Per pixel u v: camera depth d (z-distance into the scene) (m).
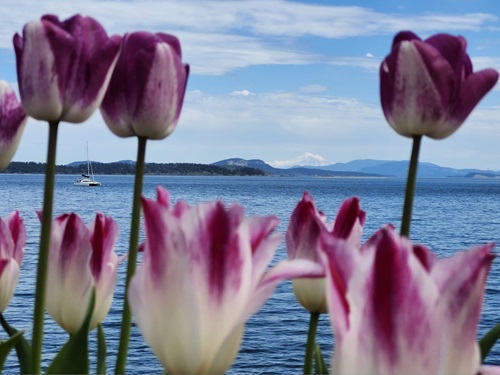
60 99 1.43
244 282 1.15
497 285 51.88
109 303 1.73
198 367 1.13
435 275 1.03
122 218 83.00
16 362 23.81
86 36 1.46
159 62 1.47
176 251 1.11
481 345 1.51
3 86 1.68
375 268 0.94
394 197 195.00
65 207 116.94
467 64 1.63
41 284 1.46
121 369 1.52
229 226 1.13
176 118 1.53
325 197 187.50
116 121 1.52
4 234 1.78
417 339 0.92
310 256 1.69
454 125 1.60
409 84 1.58
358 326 0.95
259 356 30.62
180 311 1.12
